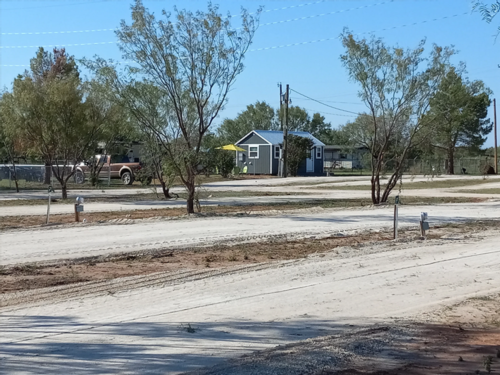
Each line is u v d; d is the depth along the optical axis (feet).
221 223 70.59
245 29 76.95
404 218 77.15
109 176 148.36
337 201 105.09
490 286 38.14
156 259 47.67
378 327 28.50
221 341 26.02
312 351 24.35
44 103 99.81
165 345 25.40
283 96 208.95
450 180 174.40
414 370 22.20
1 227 65.92
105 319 30.01
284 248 53.36
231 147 218.79
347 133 239.09
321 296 35.12
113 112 104.01
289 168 219.61
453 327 28.78
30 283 38.86
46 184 151.23
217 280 39.58
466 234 61.98
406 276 40.96
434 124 95.25
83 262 46.19
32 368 22.36
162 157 81.05
